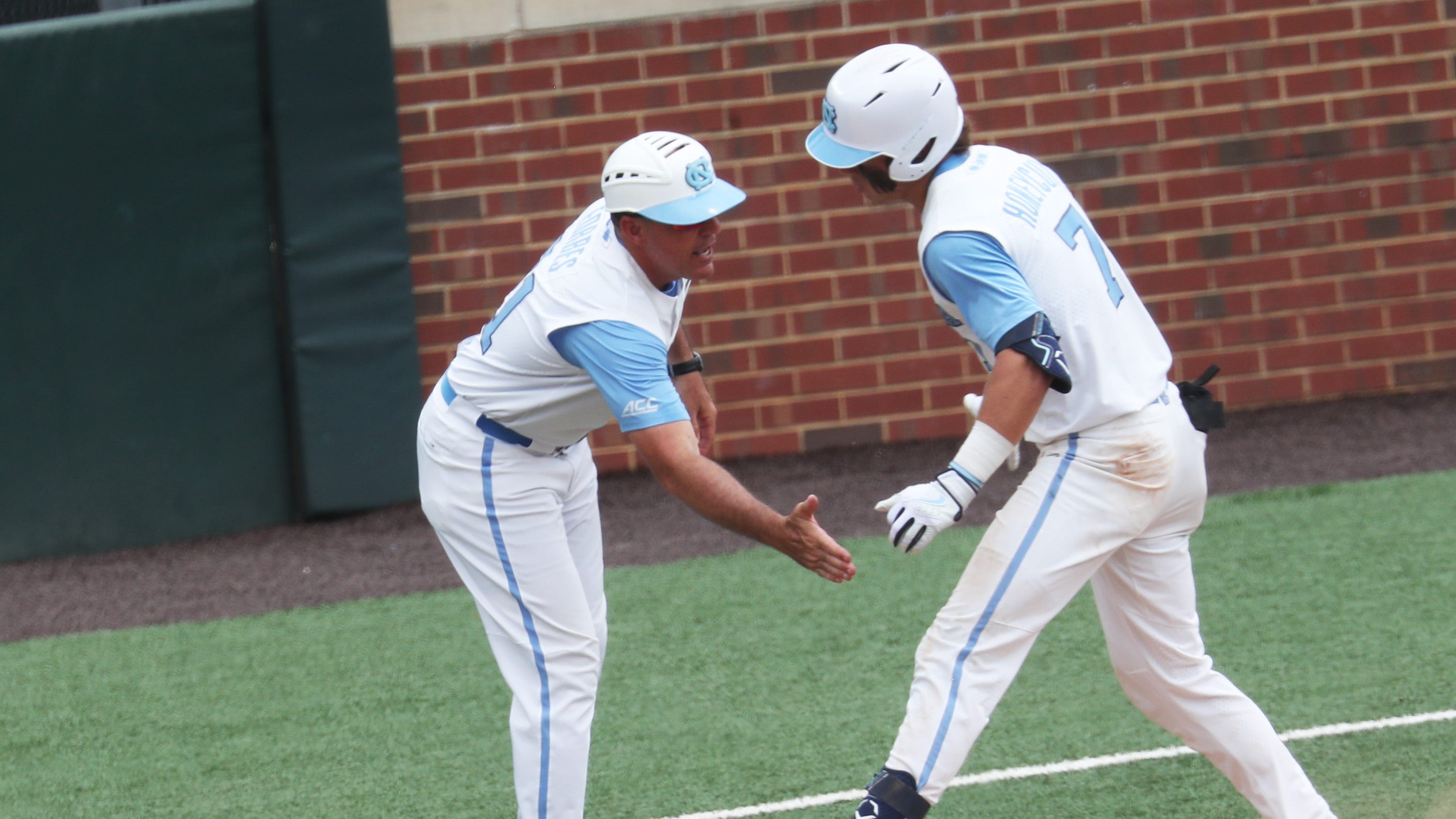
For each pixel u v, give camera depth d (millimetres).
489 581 11883
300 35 27078
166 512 27797
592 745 15469
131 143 26875
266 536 27562
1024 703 15617
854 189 28719
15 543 27406
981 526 23328
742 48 28562
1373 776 12977
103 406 27406
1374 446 25750
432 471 12008
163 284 27328
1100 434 10438
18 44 26344
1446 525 20719
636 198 10438
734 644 18516
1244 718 11047
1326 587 18547
